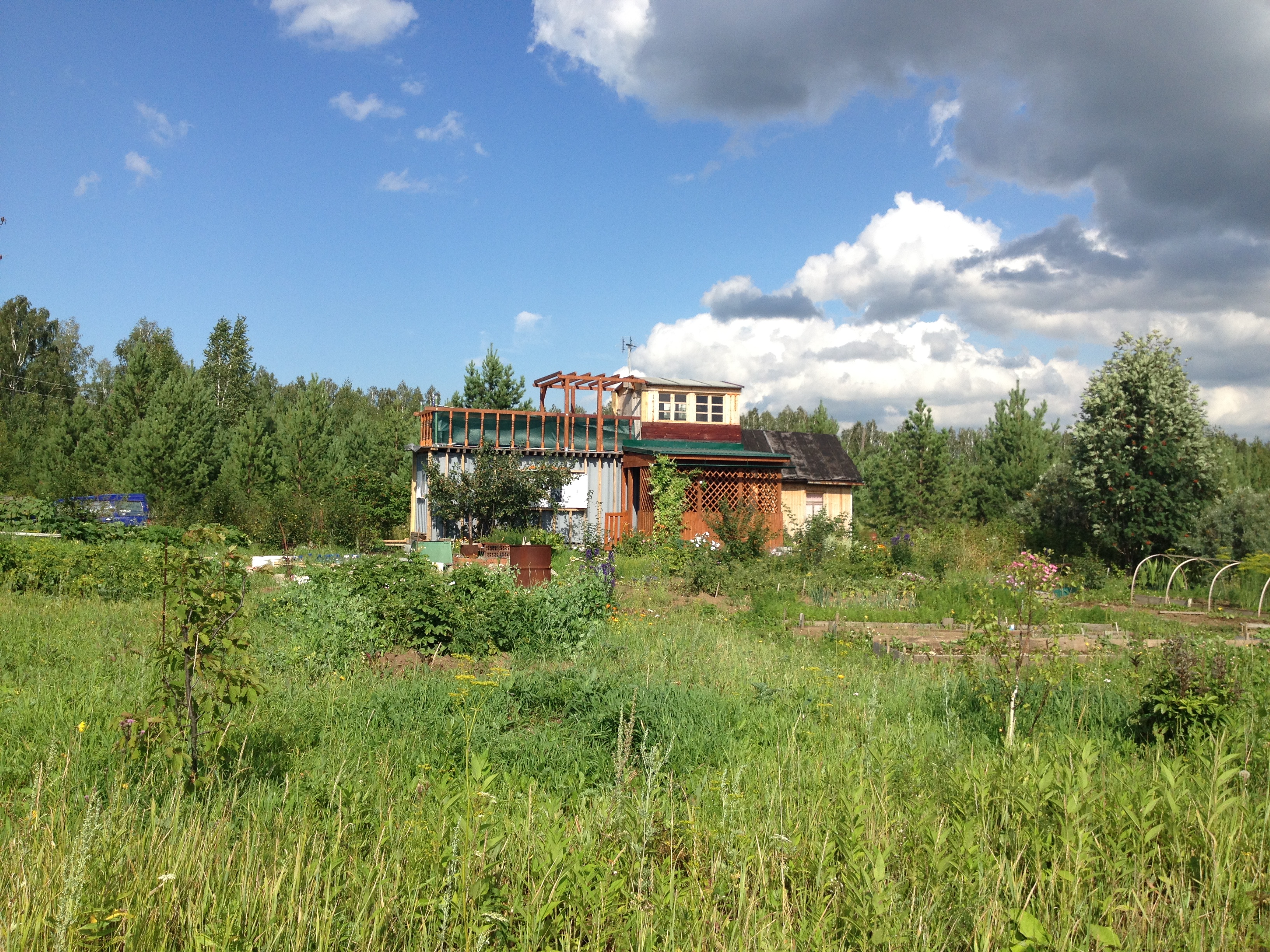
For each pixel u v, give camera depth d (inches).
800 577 664.4
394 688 269.1
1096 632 494.0
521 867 125.5
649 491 959.6
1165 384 818.8
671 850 141.5
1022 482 1368.1
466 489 870.4
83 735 199.3
